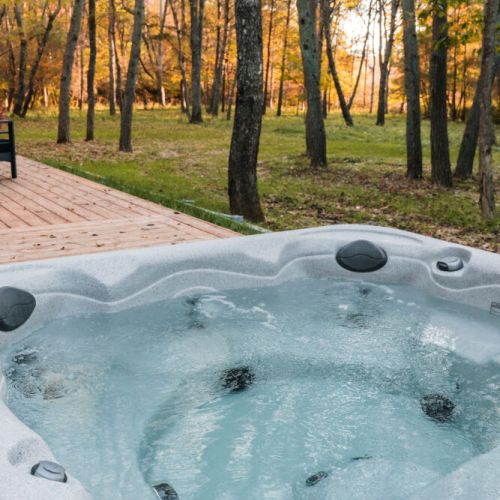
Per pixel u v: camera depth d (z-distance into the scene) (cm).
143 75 3962
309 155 1373
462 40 834
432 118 1023
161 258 432
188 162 1272
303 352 372
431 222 780
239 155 695
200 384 331
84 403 305
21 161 1043
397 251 481
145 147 1530
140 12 1342
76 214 635
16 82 2986
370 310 436
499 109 2802
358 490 245
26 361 342
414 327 409
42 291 382
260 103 685
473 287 432
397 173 1187
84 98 3850
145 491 242
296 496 243
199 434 285
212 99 2978
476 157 1507
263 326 407
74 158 1246
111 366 346
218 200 845
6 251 490
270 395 322
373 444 279
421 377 342
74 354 356
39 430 279
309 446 277
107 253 424
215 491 245
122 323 400
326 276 492
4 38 2527
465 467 208
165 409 305
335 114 3578
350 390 328
